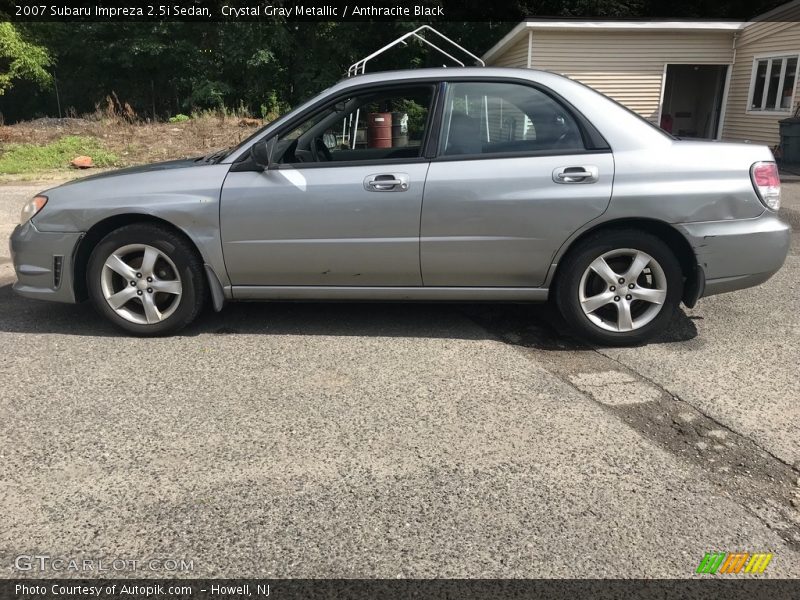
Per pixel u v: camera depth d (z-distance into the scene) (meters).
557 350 4.13
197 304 4.28
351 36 24.20
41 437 3.06
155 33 24.08
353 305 4.99
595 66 17.69
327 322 4.62
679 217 3.87
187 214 4.06
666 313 4.08
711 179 3.87
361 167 4.02
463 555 2.30
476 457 2.90
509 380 3.68
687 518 2.49
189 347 4.16
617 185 3.86
